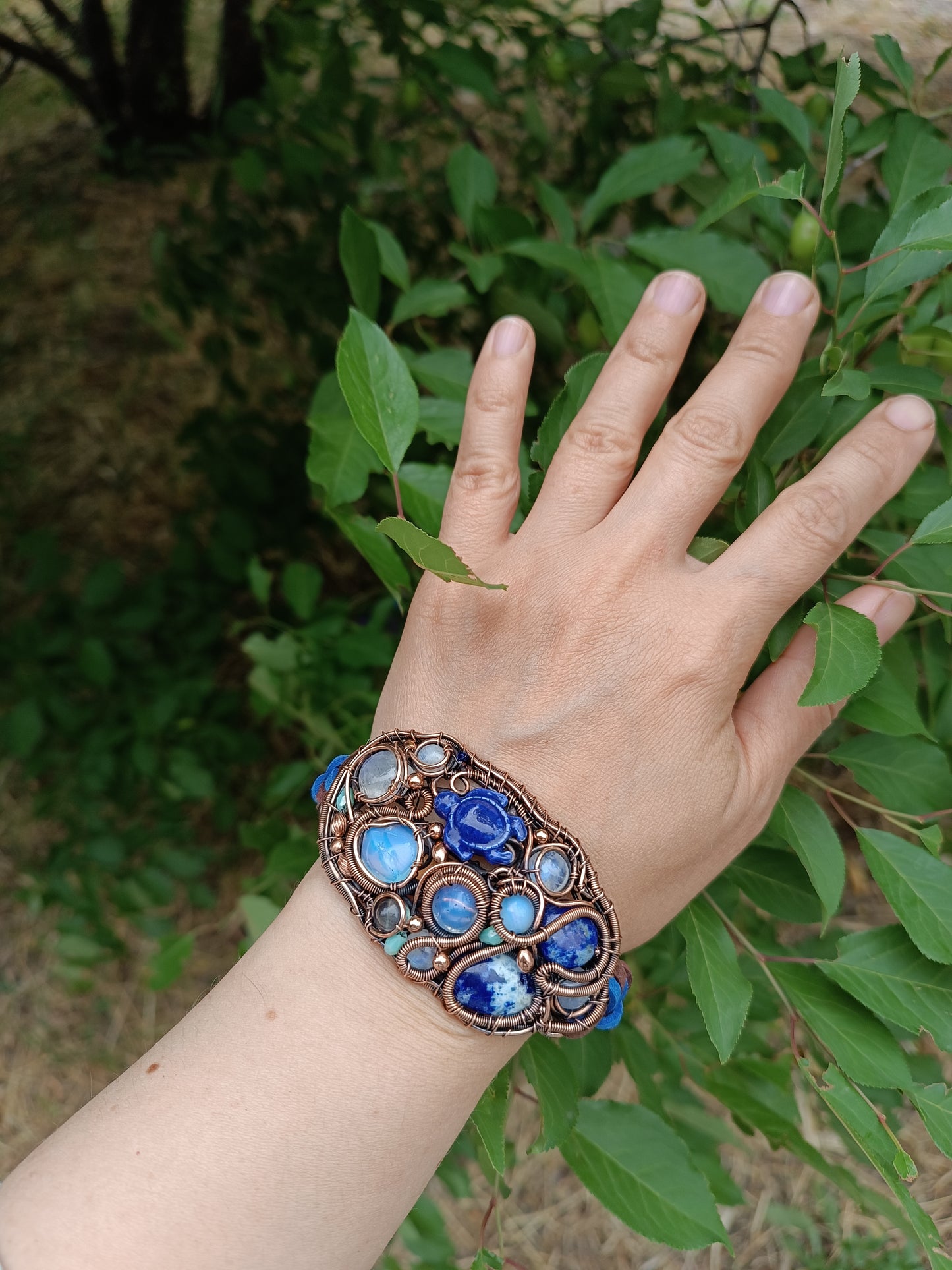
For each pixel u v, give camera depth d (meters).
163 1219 0.19
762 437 0.28
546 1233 0.70
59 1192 0.19
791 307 0.25
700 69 0.55
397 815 0.22
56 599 0.80
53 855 0.78
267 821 0.51
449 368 0.35
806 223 0.34
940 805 0.30
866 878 0.80
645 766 0.24
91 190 1.39
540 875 0.22
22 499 1.08
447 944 0.21
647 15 0.53
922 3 0.61
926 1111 0.26
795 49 0.72
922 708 0.39
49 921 0.84
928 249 0.24
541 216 0.60
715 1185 0.38
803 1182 0.71
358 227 0.33
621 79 0.54
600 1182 0.29
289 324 0.71
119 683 0.79
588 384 0.29
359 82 0.73
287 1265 0.20
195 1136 0.20
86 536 1.05
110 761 0.75
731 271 0.34
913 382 0.28
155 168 1.18
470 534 0.27
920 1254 0.67
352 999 0.22
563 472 0.26
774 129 0.46
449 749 0.23
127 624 0.77
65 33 1.13
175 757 0.72
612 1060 0.36
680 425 0.25
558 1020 0.22
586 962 0.22
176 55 1.16
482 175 0.39
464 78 0.52
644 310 0.26
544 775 0.24
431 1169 0.22
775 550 0.24
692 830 0.24
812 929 0.78
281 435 0.80
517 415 0.27
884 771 0.30
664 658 0.24
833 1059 0.29
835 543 0.24
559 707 0.24
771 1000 0.36
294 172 0.60
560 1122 0.27
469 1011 0.21
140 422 1.15
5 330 1.25
